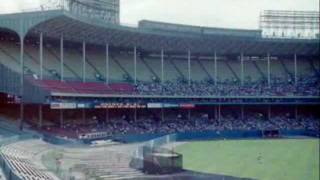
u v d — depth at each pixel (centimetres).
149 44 9350
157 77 9688
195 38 9281
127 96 8556
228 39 9519
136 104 8706
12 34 7919
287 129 9562
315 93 10025
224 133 9119
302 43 10038
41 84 7350
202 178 4762
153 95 8881
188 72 9938
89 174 4647
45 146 6159
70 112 8244
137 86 9038
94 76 8762
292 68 10900
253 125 9631
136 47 9519
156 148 5375
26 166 4178
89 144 7150
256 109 10231
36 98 7144
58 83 7725
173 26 9856
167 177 4778
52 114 7956
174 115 9569
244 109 10175
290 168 5653
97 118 8619
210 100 9425
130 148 6844
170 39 9156
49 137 6538
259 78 10494
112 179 4569
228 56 10806
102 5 9425
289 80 10506
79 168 4844
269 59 10675
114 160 5562
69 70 8469
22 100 7038
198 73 10244
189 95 9225
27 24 7006
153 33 8769
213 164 5906
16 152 5053
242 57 10275
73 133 7438
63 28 7669
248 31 10231
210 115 9862
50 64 8281
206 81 10056
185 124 9256
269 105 10138
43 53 8444
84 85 8200
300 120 10131
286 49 10350
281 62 11019
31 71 7688
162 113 9375
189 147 7631
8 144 5450
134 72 9306
